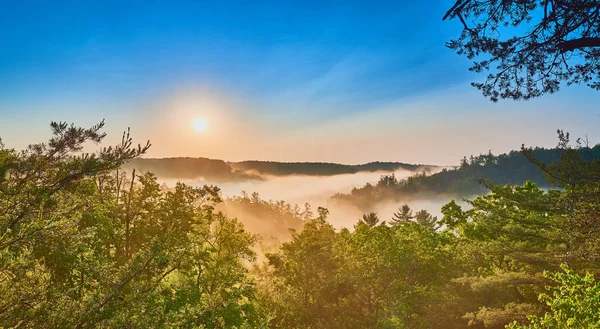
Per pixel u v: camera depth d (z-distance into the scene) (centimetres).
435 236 3541
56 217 764
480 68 757
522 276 2103
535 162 1298
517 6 673
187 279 1670
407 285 2538
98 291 962
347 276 2673
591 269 1795
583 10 633
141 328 915
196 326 1215
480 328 2698
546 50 689
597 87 723
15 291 756
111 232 1534
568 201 1299
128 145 836
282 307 2630
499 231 2278
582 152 1128
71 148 809
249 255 2091
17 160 771
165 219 1814
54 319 805
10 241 703
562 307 1207
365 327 2562
